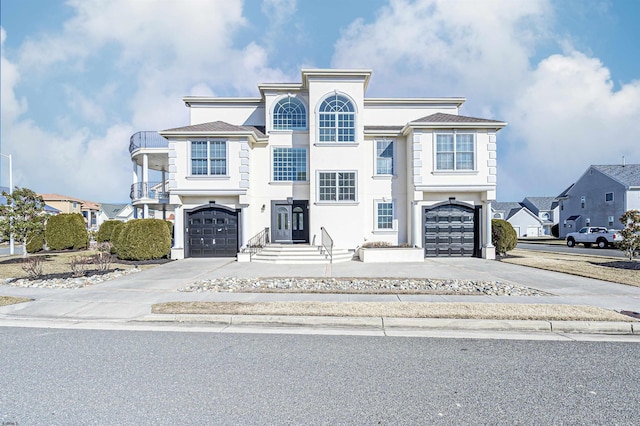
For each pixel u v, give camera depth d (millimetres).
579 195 41188
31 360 5180
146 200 20234
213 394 4109
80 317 7559
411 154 18109
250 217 18641
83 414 3672
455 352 5488
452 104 21281
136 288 10211
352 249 18391
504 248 18781
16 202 17938
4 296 9203
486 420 3562
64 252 23578
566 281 11102
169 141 17906
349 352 5484
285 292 9438
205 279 11781
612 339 6148
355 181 18469
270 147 19281
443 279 11555
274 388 4262
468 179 17750
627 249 14703
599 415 3674
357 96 18531
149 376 4613
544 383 4414
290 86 19359
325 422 3514
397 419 3574
